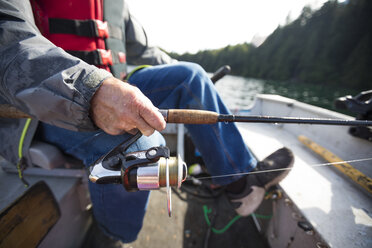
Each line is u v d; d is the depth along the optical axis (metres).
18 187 1.05
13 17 0.52
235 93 21.70
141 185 0.57
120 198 0.93
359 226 0.88
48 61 0.50
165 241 1.32
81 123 0.54
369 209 0.98
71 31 0.98
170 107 0.99
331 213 0.95
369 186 1.04
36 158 0.91
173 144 2.45
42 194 0.90
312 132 1.89
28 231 0.79
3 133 0.94
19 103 0.52
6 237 0.70
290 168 1.09
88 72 0.51
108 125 0.55
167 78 0.98
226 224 1.46
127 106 0.50
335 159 1.37
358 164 1.20
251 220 1.50
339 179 1.24
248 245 1.32
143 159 0.57
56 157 0.93
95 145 0.82
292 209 1.04
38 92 0.49
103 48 1.09
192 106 0.93
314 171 1.34
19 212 0.77
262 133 2.20
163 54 2.00
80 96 0.50
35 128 0.90
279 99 2.46
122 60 1.32
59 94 0.49
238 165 0.98
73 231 1.15
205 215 1.52
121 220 1.02
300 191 1.11
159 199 1.68
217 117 0.71
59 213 0.98
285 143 1.89
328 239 0.82
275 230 1.20
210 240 1.33
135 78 1.12
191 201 1.65
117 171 0.58
